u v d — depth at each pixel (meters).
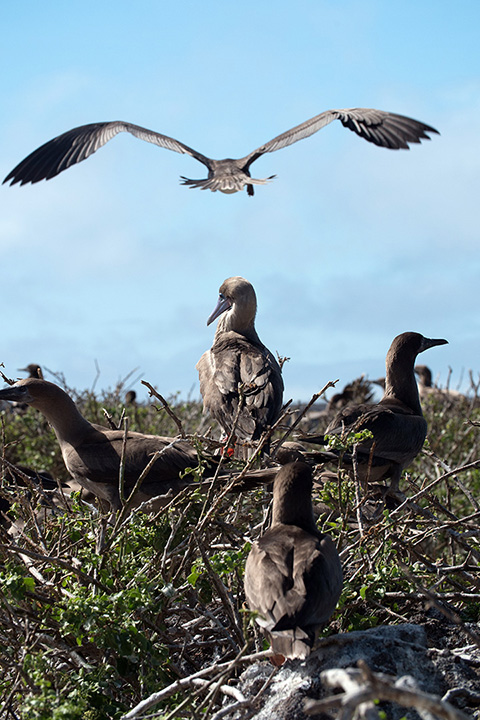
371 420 8.79
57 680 5.46
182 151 8.05
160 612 6.07
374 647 5.29
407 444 8.97
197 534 6.22
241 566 6.12
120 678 5.72
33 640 5.93
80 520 6.79
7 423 12.85
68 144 8.38
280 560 5.32
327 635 6.00
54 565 6.11
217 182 7.34
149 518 6.62
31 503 7.40
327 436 7.10
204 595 6.39
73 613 5.48
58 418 8.88
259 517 8.19
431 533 6.84
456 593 6.51
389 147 7.30
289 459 8.73
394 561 7.07
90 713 5.18
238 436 8.83
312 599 5.08
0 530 6.64
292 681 5.18
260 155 7.66
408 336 9.86
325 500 7.17
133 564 6.28
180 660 6.05
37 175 8.28
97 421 13.07
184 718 5.09
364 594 5.99
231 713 5.19
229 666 5.07
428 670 5.28
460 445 12.05
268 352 9.93
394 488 8.97
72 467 8.80
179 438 7.06
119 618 5.57
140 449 8.55
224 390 9.27
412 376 9.84
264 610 5.12
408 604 6.57
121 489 6.72
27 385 8.82
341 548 6.65
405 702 3.11
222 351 9.77
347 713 3.09
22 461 12.43
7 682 5.64
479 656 5.53
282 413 9.07
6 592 6.06
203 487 7.68
